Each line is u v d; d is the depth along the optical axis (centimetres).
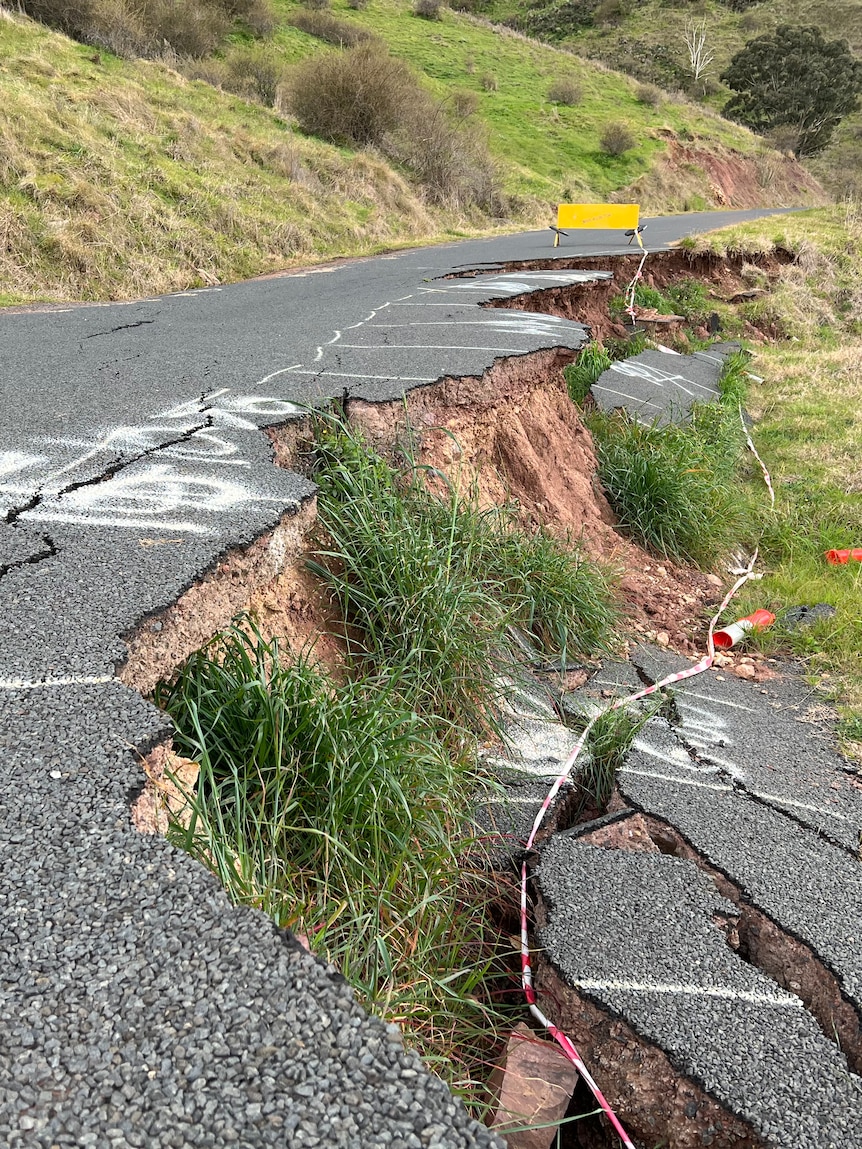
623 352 1154
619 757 385
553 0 6575
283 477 347
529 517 557
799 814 357
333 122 2114
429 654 371
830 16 6172
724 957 266
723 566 677
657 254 1499
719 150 3962
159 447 374
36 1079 125
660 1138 224
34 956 144
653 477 670
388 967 225
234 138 1647
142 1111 122
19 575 261
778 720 450
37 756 187
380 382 496
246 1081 128
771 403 1137
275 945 150
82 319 763
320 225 1566
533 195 2595
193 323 723
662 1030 235
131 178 1279
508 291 918
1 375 499
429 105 2331
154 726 200
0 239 1021
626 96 4172
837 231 2086
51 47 1603
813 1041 239
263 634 329
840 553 687
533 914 287
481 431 552
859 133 5544
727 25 6181
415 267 1200
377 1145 122
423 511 437
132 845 167
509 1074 228
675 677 478
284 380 491
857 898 304
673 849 332
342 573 388
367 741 278
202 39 2252
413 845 278
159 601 249
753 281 1678
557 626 473
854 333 1688
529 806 344
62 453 364
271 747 266
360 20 3953
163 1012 137
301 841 260
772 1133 212
